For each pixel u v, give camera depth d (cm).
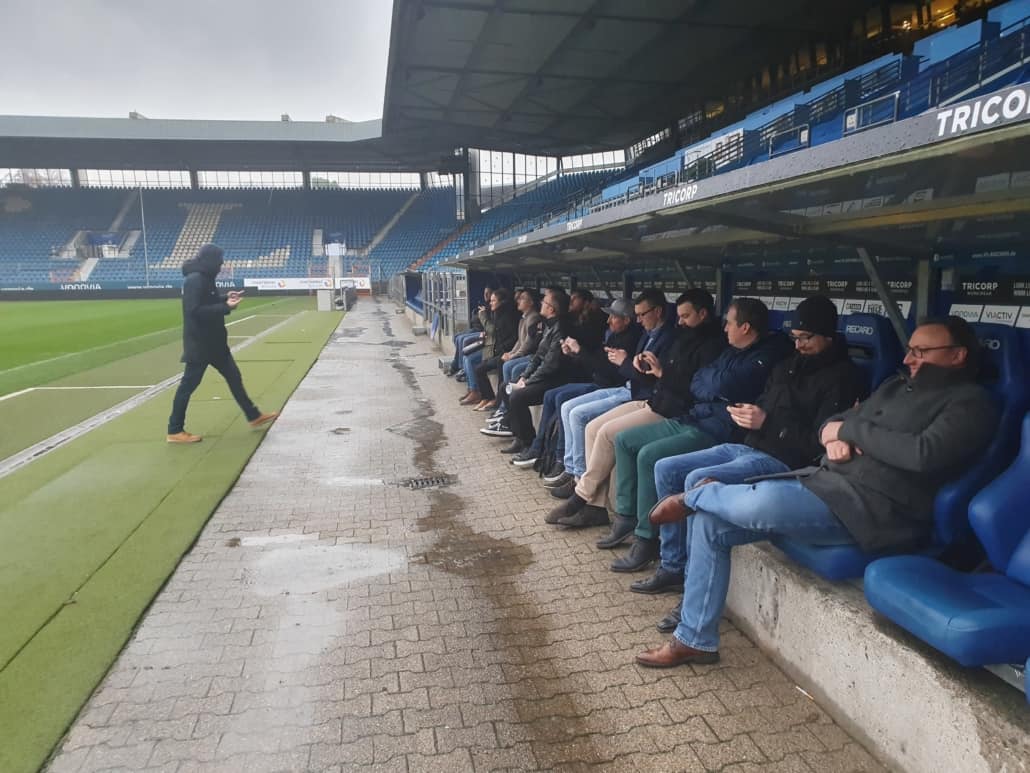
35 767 211
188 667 265
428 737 225
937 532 230
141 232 4231
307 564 359
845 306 410
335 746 221
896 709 203
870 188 251
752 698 242
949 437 219
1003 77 835
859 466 241
